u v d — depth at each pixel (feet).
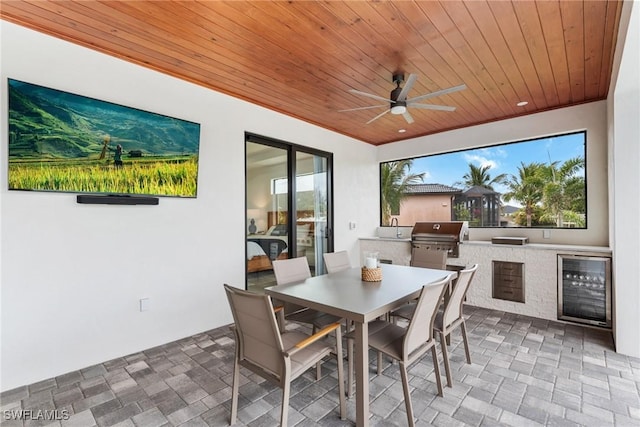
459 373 7.60
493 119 14.07
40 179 7.23
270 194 12.82
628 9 5.61
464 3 6.41
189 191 9.87
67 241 7.71
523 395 6.65
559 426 5.68
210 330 10.51
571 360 8.20
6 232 6.91
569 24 7.11
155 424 5.88
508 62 8.89
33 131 7.13
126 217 8.68
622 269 8.55
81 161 7.79
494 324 11.00
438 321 7.76
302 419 5.98
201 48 8.20
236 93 11.21
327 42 7.86
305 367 5.55
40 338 7.35
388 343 6.41
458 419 5.90
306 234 14.51
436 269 10.60
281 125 13.07
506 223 14.38
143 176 8.86
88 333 8.05
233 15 6.81
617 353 8.57
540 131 12.92
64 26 7.23
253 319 5.38
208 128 10.49
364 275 8.30
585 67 9.20
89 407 6.38
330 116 13.75
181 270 9.84
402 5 6.46
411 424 5.54
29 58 7.13
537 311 11.75
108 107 8.20
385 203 18.85
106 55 8.28
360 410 5.52
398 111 9.30
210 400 6.61
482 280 13.10
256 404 6.46
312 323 8.05
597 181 11.84
